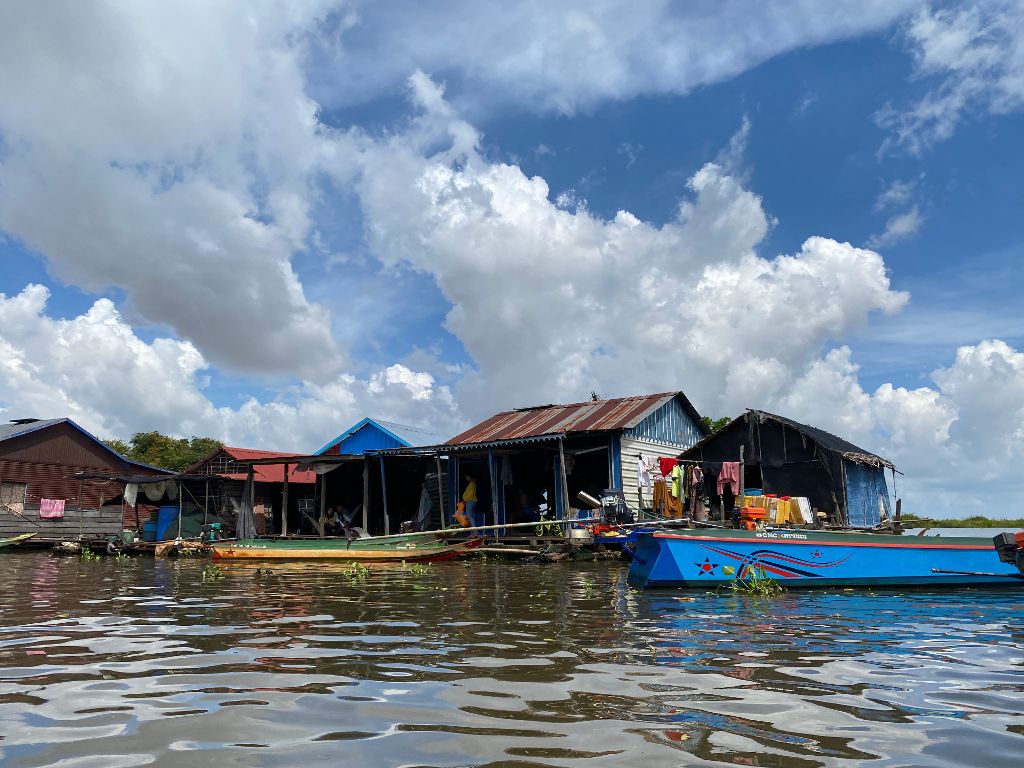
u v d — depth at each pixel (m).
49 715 4.10
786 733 3.77
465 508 22.11
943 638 6.62
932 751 3.51
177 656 5.82
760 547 10.82
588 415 23.66
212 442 54.28
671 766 3.28
